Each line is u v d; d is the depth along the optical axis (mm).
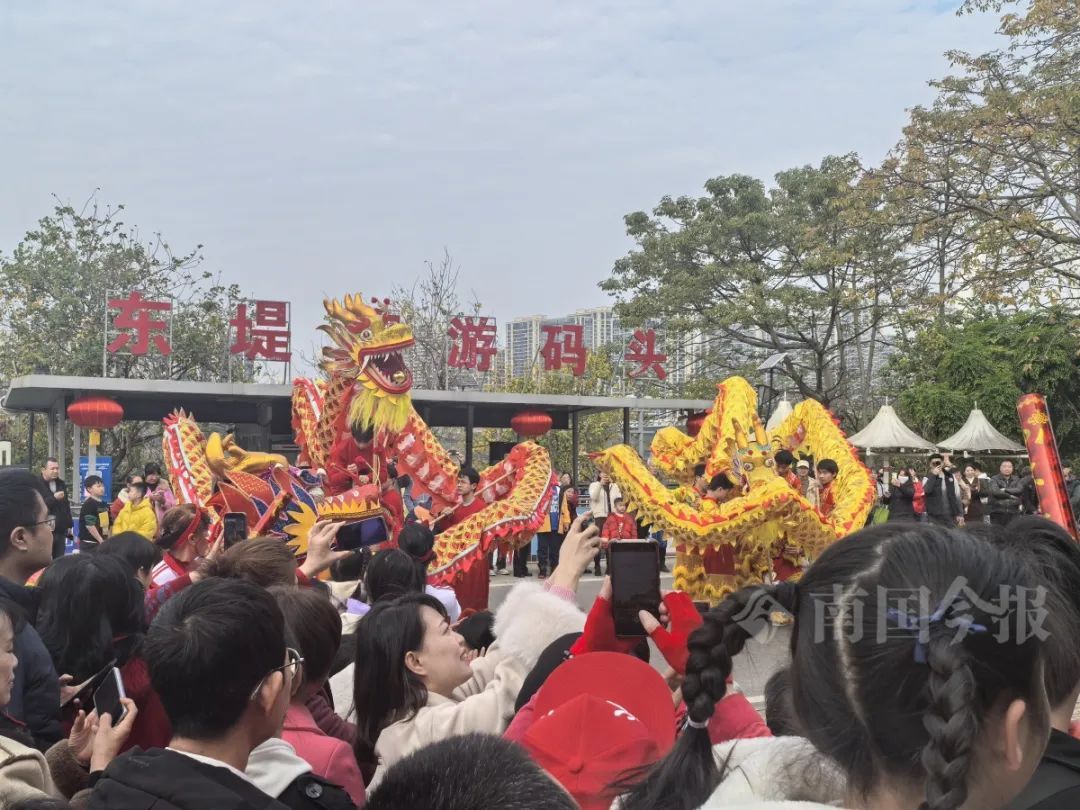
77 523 15773
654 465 11336
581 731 2467
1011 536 2238
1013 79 21031
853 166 23344
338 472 11602
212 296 29844
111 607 3893
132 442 28453
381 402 11461
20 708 3518
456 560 10156
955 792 1366
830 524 9648
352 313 11562
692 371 35688
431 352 30578
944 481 17203
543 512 10719
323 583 5699
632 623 2898
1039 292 20516
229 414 20031
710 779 1856
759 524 9234
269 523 8516
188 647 2418
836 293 29953
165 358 28500
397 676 3510
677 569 9961
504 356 36219
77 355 27953
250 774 2592
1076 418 27312
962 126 20531
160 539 6020
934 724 1412
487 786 1690
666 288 32188
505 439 34438
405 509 12211
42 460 31312
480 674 3816
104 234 29734
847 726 1553
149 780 2225
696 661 1879
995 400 27188
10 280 28797
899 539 1594
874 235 27125
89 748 3023
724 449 10039
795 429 11750
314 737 3107
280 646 2547
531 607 3488
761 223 31328
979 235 20547
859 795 1571
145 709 3188
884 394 32500
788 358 31500
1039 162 20344
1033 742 1540
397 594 5008
